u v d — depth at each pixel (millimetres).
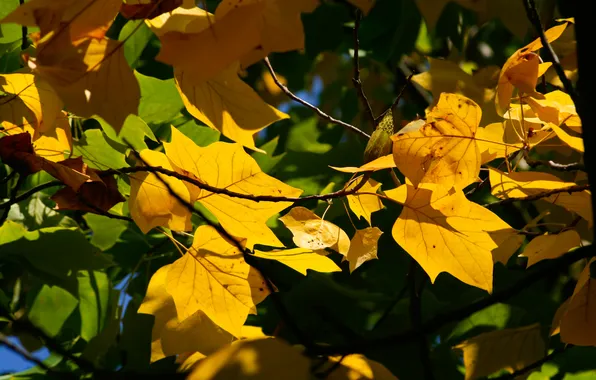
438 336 2912
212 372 2295
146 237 2814
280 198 2383
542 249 2490
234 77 2229
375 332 2762
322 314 2721
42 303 2723
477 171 2348
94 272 2725
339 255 2818
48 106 2373
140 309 2492
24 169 2379
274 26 2162
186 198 2416
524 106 2451
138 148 2572
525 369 2502
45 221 2750
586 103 2172
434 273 2406
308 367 2303
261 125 2240
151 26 2197
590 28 2166
